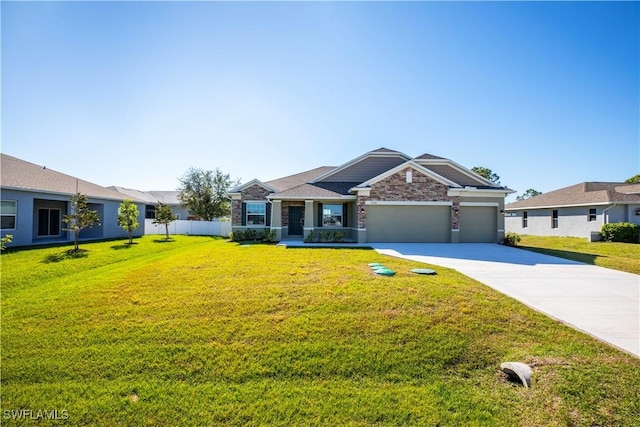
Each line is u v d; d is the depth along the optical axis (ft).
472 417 11.62
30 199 53.06
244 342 17.03
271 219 65.00
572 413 11.60
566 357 15.31
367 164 72.84
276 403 12.46
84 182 73.15
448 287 25.91
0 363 15.02
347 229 68.03
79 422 11.43
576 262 40.37
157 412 11.93
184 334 17.88
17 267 36.04
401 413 11.87
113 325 19.01
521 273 33.09
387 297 23.34
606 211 75.15
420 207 60.49
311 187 68.74
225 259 40.04
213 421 11.48
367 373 14.51
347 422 11.41
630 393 12.53
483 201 61.46
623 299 24.47
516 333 18.15
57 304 22.39
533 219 98.58
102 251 50.39
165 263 37.11
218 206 119.85
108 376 14.20
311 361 15.31
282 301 22.75
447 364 15.24
